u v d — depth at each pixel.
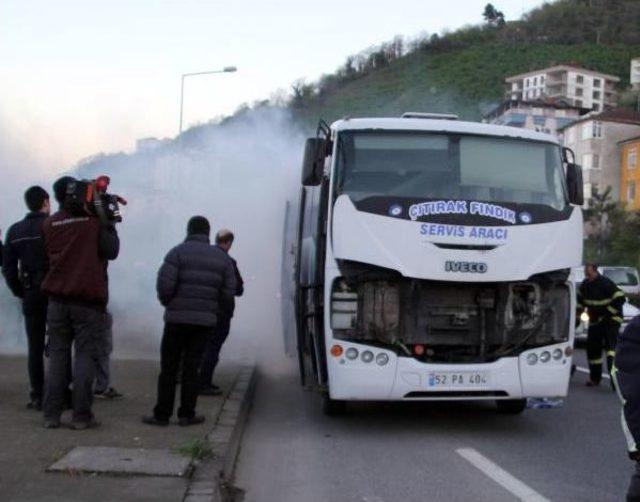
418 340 8.13
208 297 7.64
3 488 5.39
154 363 11.78
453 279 8.02
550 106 89.75
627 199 76.88
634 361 3.75
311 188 9.79
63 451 6.37
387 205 8.13
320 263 8.49
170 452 6.44
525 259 8.14
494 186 8.52
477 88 91.56
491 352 8.25
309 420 9.25
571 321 8.37
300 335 9.80
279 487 6.45
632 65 129.38
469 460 7.34
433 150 8.58
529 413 9.84
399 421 9.23
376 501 6.04
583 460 7.39
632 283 26.97
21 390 8.95
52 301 7.11
